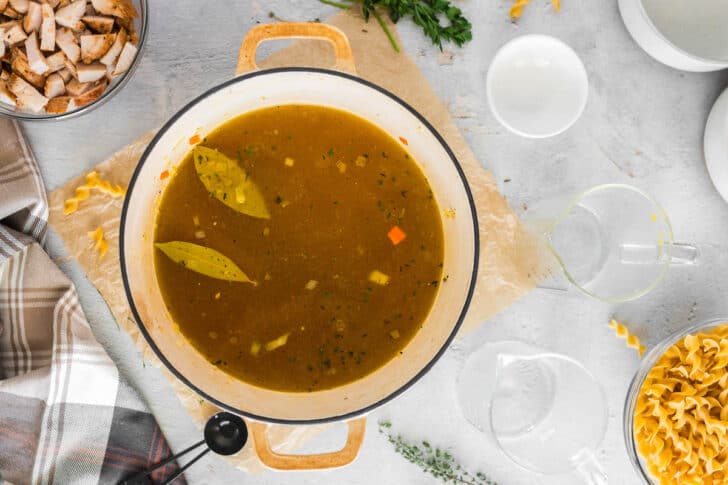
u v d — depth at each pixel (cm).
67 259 85
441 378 87
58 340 84
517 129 85
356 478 87
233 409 76
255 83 77
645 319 88
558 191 87
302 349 79
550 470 88
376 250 80
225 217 79
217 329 79
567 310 88
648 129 88
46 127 85
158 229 79
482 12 87
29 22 80
